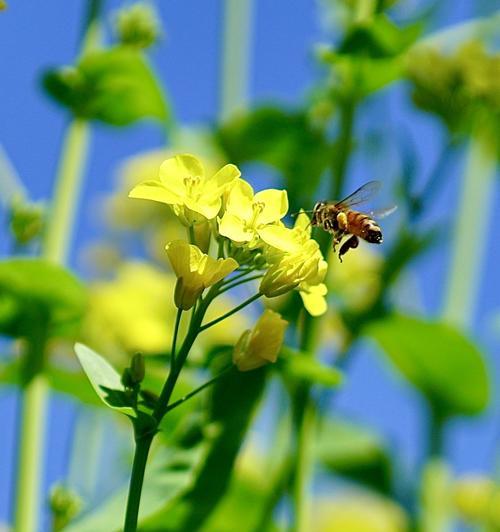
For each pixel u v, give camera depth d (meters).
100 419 0.57
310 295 0.43
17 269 0.53
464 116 0.55
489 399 0.57
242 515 0.54
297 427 0.53
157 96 0.56
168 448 0.51
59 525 0.51
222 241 0.43
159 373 0.53
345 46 0.55
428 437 0.58
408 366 0.57
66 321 0.54
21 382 0.54
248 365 0.43
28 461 0.54
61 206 0.56
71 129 0.56
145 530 0.52
